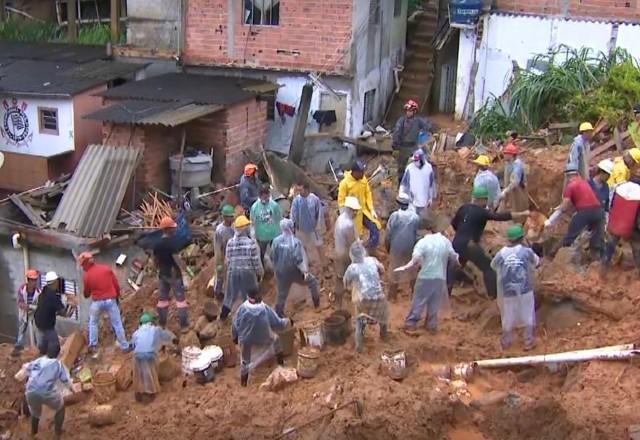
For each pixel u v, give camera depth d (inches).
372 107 946.7
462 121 895.1
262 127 865.5
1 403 528.7
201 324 554.3
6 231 708.0
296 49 878.4
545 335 505.7
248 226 530.9
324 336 510.3
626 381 438.6
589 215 525.0
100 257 694.5
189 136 814.5
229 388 490.3
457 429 436.5
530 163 681.0
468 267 561.0
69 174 845.8
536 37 846.5
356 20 852.0
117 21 1020.5
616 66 771.4
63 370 470.3
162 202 751.7
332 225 696.4
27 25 1184.8
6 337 746.8
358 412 434.9
